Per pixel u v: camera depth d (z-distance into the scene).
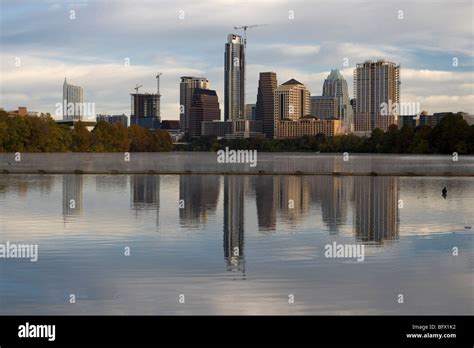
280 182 72.00
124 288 19.59
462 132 142.25
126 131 182.12
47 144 138.88
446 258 24.30
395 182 72.50
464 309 17.61
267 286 19.86
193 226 33.34
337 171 100.88
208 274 21.47
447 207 43.19
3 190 56.56
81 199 48.47
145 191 57.00
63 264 23.03
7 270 22.03
